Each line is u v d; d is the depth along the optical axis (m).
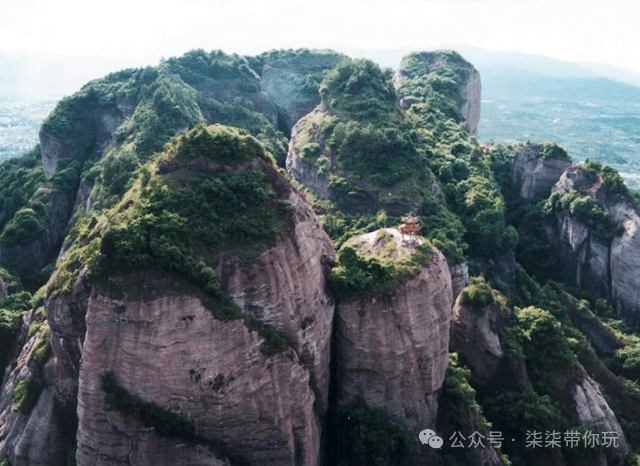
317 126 110.38
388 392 53.16
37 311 63.47
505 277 99.12
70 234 62.59
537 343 71.69
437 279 56.19
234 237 47.28
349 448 52.50
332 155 102.25
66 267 51.38
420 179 97.62
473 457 56.56
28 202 110.00
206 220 47.50
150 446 43.25
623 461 69.06
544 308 95.50
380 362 52.50
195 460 43.84
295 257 48.97
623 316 104.44
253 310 46.50
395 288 52.75
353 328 52.59
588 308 103.12
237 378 44.50
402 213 91.69
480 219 99.75
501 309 73.81
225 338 43.91
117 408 43.28
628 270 103.50
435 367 55.28
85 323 48.50
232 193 48.81
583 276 110.81
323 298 52.06
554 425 64.12
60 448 50.50
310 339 49.41
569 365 70.19
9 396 57.47
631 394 79.69
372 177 95.75
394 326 52.53
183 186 49.44
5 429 54.59
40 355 52.88
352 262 54.34
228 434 44.81
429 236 85.06
